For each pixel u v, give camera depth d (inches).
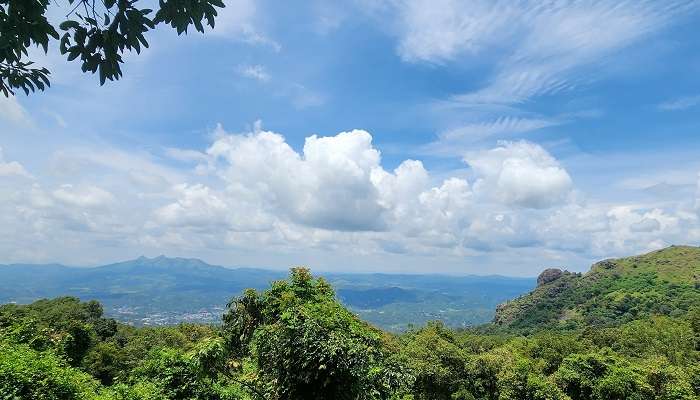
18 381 580.7
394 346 1565.0
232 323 594.9
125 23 153.1
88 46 152.9
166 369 812.6
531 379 2239.2
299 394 480.1
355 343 491.5
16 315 1950.1
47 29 146.3
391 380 523.8
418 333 3085.6
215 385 773.9
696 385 2133.4
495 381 2383.1
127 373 1102.4
